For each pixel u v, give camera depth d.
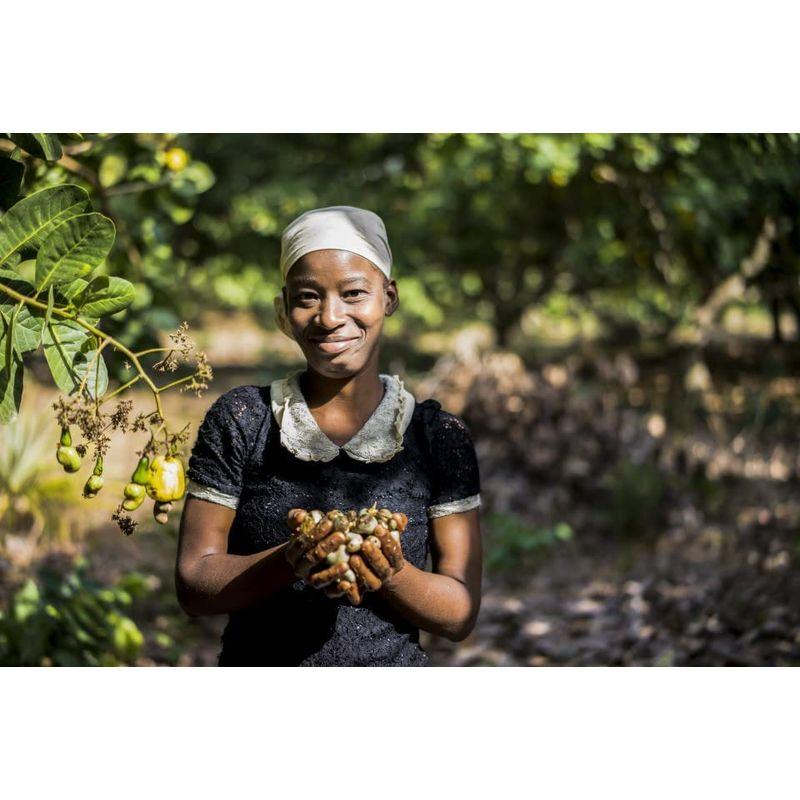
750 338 12.08
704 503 6.63
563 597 5.54
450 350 13.37
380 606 2.12
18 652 3.78
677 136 6.18
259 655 2.09
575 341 13.83
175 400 9.93
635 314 12.14
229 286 11.40
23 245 2.09
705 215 7.28
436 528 2.18
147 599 5.14
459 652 4.82
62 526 5.26
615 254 10.45
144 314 4.59
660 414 8.37
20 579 4.73
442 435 2.18
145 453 2.07
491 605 5.45
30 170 3.33
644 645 4.49
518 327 13.72
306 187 10.20
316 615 2.08
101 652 4.01
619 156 7.12
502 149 8.09
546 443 7.42
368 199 10.55
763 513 5.86
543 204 10.44
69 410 2.07
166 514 2.08
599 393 8.75
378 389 2.19
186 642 4.89
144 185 4.17
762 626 4.59
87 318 2.14
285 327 2.21
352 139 10.38
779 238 6.34
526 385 8.16
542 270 12.20
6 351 2.09
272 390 2.15
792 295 6.96
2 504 5.04
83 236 2.09
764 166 5.45
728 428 8.34
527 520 6.76
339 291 2.08
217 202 10.09
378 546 1.90
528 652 4.77
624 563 6.04
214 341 15.12
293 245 2.11
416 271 11.69
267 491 2.10
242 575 1.96
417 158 10.33
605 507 6.86
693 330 8.52
